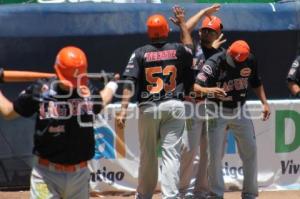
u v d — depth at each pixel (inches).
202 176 975.0
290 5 1143.6
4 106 618.2
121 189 1031.6
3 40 1037.8
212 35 938.1
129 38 1080.2
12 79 628.7
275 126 1066.7
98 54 1073.5
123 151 1029.2
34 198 634.2
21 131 1043.9
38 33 1048.2
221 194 940.6
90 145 644.1
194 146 941.2
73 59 620.1
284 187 1074.1
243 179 961.5
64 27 1058.7
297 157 1078.4
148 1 1158.3
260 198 1013.2
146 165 904.3
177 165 868.6
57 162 629.3
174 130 870.4
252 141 936.3
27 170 1048.8
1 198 997.2
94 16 1072.2
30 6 1053.2
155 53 866.1
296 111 1073.5
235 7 1121.4
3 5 1051.3
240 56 896.3
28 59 1048.2
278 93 1147.3
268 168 1068.5
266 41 1131.9
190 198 967.0
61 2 1117.1
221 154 946.7
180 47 874.8
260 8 1129.4
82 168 644.7
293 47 1143.6
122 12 1080.8
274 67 1141.1
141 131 888.9
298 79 946.1
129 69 868.6
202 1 1187.9
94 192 1023.6
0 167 1042.1
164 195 861.8
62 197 650.8
